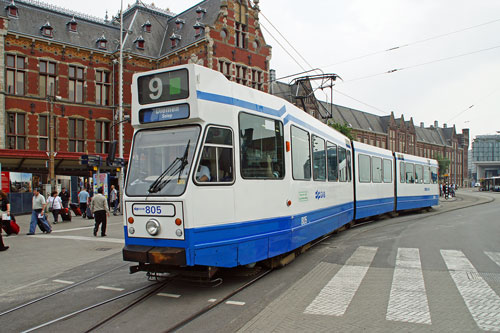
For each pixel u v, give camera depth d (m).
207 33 29.14
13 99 27.58
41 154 28.09
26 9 29.84
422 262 8.19
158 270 6.08
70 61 30.34
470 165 155.38
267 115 7.20
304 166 8.61
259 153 6.89
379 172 16.44
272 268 7.68
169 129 6.09
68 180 24.97
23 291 6.70
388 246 10.15
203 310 5.31
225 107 6.25
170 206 5.71
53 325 4.98
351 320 4.89
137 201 5.98
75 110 30.38
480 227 14.13
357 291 6.16
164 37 35.84
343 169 12.12
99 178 19.64
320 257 8.87
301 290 6.25
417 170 20.88
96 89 31.89
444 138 101.19
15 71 27.92
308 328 4.64
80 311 5.48
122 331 4.69
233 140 6.31
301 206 8.24
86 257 9.62
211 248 5.83
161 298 5.91
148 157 6.13
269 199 7.00
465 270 7.45
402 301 5.62
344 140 12.52
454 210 23.19
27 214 22.05
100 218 13.30
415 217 18.38
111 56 32.19
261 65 32.72
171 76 6.04
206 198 5.83
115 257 9.52
